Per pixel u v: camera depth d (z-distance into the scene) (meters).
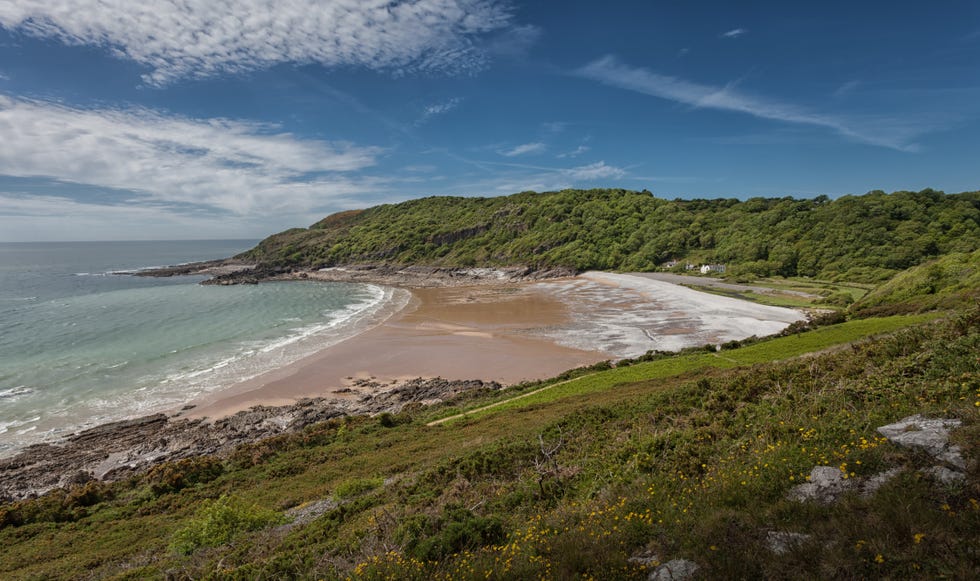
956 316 14.90
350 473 21.98
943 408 8.00
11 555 17.08
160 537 17.44
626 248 144.38
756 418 12.78
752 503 7.09
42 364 45.75
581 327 62.09
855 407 10.62
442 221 195.62
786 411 12.10
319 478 21.89
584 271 134.25
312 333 61.12
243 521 16.11
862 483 6.70
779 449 8.84
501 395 35.09
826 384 13.76
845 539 5.49
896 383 11.28
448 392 39.31
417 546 9.41
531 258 143.88
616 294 91.88
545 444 17.73
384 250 167.75
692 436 12.72
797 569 5.32
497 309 79.00
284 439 28.38
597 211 164.12
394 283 129.75
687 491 8.64
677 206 162.00
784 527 6.16
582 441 17.34
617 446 14.69
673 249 137.75
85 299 87.94
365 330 63.12
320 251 175.00
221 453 28.94
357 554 10.76
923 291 48.12
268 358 49.25
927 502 5.77
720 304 75.00
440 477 16.59
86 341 54.62
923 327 15.45
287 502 19.19
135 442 30.53
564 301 85.88
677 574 5.89
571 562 6.95
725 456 10.29
